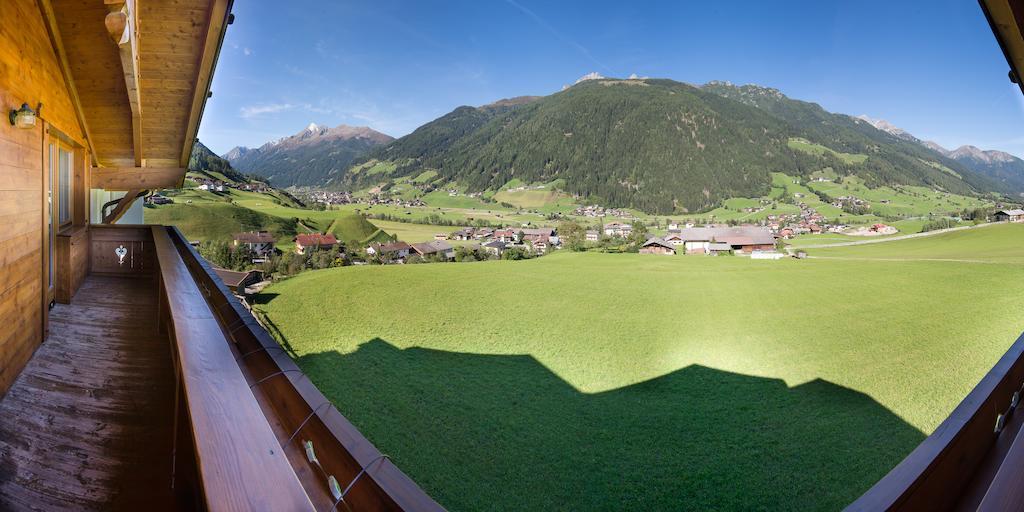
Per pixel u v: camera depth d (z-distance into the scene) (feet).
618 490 39.27
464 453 45.75
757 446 46.85
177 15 17.46
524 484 40.32
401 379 66.33
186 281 10.93
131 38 14.74
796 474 41.55
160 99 22.36
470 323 96.58
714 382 65.98
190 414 4.42
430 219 493.36
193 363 5.74
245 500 3.20
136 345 16.08
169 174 30.14
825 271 151.84
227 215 305.32
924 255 199.93
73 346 15.62
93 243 25.88
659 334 89.97
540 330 92.58
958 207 588.50
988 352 74.74
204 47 19.04
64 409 11.74
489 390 62.69
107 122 24.31
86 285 23.81
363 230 362.74
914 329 88.02
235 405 4.66
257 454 3.81
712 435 49.47
